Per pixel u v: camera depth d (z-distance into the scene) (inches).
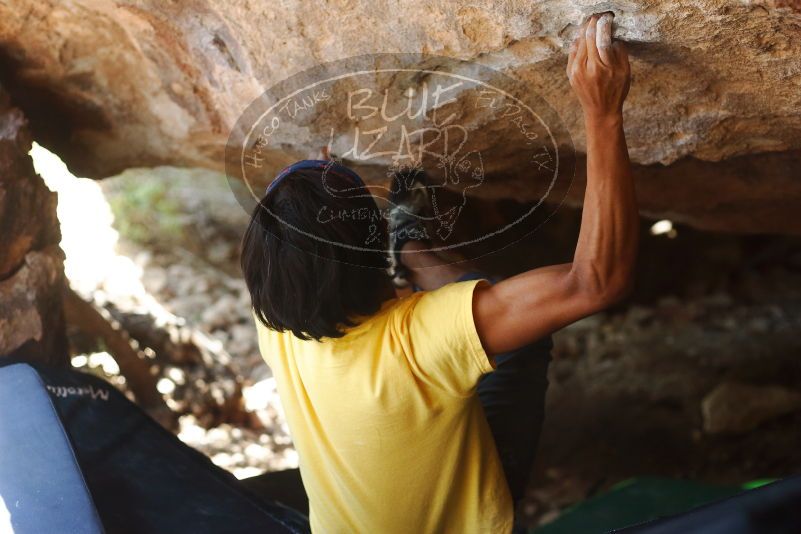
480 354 50.8
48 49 94.9
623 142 51.6
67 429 73.2
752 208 107.3
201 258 213.2
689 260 224.2
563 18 61.4
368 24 67.3
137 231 211.2
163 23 82.4
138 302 158.1
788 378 176.9
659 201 110.3
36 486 65.9
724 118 72.7
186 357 150.0
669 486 119.9
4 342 92.4
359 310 52.7
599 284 49.9
